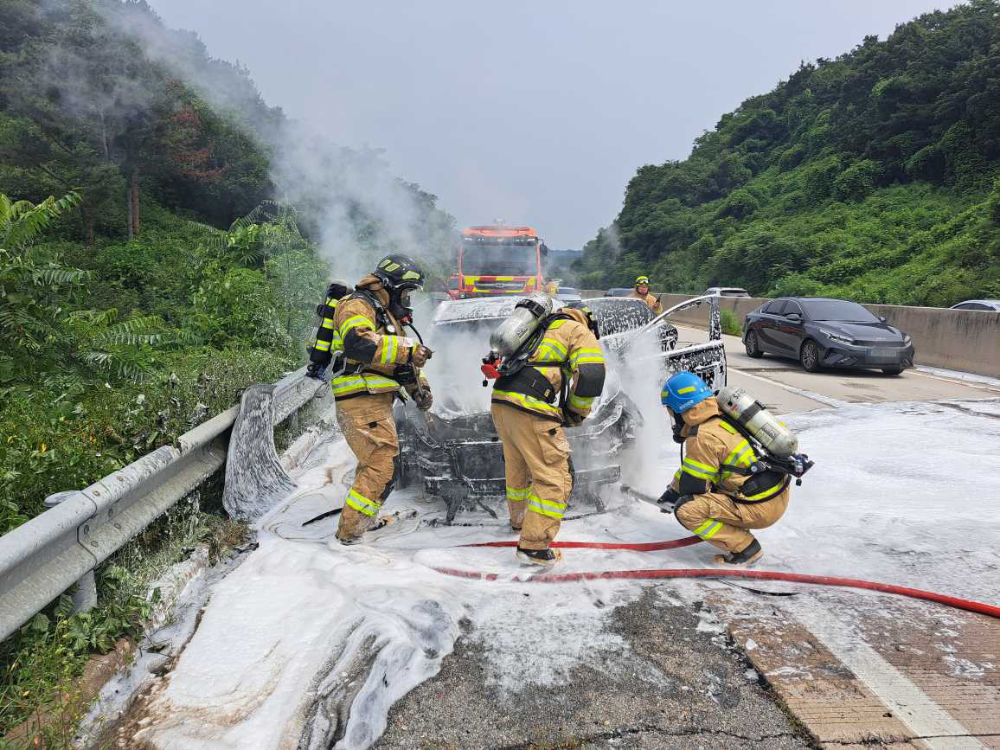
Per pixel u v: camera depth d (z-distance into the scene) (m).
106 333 6.44
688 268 61.56
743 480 3.56
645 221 78.56
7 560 2.25
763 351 13.36
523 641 2.96
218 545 3.83
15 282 5.98
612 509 4.49
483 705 2.54
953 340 11.97
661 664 2.78
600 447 4.45
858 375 11.27
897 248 42.22
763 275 48.72
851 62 82.38
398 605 3.16
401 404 5.00
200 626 3.05
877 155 56.06
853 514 4.41
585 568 3.61
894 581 3.48
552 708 2.52
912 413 7.85
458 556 3.77
